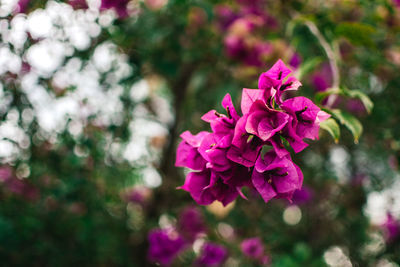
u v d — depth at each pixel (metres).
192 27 2.27
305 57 2.11
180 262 3.37
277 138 0.74
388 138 2.40
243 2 2.28
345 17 2.10
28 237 2.47
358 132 1.00
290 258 2.29
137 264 3.11
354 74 2.48
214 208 2.35
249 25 2.13
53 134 2.17
